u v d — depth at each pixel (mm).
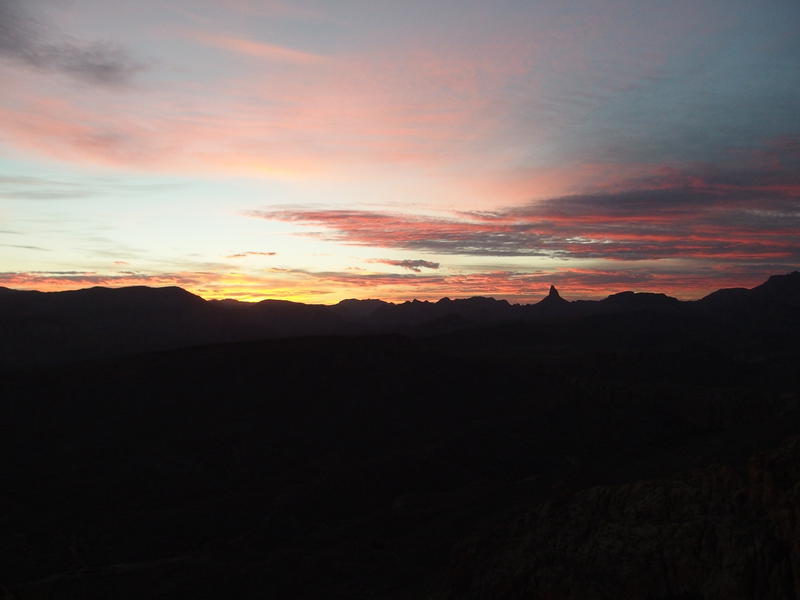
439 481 75312
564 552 34594
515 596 33750
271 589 45219
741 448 55688
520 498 60875
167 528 60844
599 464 70125
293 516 63219
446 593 38281
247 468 79312
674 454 65625
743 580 27047
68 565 52750
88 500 68062
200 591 45094
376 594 43562
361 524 58875
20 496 66375
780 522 27844
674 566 29688
